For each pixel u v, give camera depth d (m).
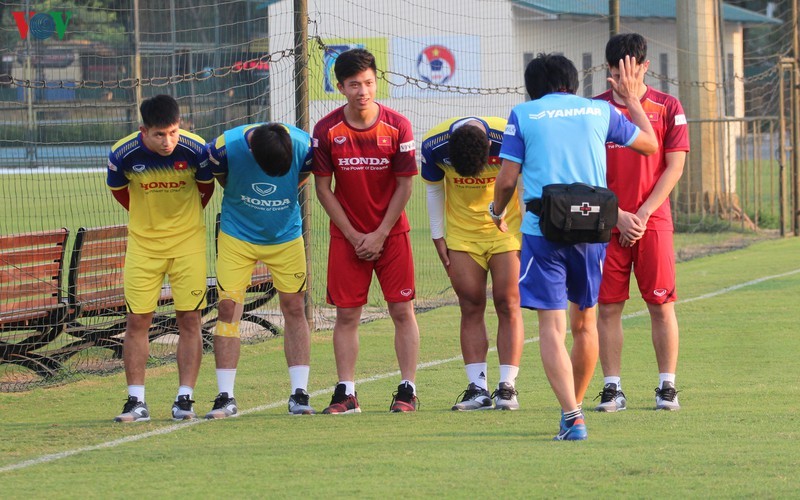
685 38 45.53
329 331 24.58
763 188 61.72
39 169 56.78
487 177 16.09
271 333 24.50
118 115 57.16
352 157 16.05
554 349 13.06
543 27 72.81
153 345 23.14
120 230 21.67
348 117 16.09
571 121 13.22
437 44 69.81
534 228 13.02
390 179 16.27
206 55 60.69
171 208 15.73
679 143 15.42
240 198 15.93
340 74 15.77
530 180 13.21
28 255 19.42
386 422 15.12
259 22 61.62
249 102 33.91
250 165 15.62
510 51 71.31
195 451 13.19
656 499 10.29
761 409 15.30
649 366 19.58
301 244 16.38
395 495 10.67
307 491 10.93
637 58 15.20
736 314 25.02
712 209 45.50
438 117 67.94
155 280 15.77
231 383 16.11
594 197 12.64
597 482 10.95
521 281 13.16
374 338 23.39
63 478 11.88
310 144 16.22
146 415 15.83
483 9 70.50
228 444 13.66
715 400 16.19
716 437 13.23
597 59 75.19
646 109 15.40
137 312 15.69
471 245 16.28
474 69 69.81
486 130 16.16
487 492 10.70
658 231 15.43
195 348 16.02
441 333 23.83
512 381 16.36
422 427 14.62
